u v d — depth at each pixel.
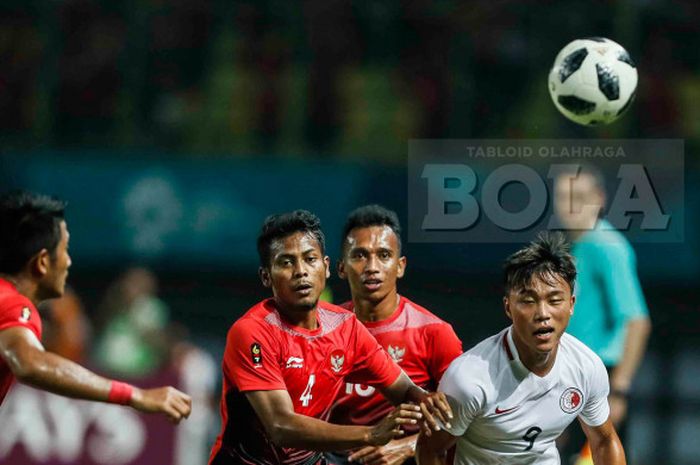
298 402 19.47
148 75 52.91
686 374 42.41
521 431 19.00
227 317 44.97
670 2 52.41
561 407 19.02
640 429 41.59
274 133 52.81
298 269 18.78
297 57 53.91
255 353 18.83
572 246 26.98
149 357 36.28
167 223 44.97
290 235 18.91
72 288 44.97
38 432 34.56
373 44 53.84
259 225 44.81
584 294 26.69
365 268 21.14
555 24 51.91
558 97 25.17
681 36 52.19
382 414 21.36
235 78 53.66
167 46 53.59
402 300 21.94
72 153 45.34
